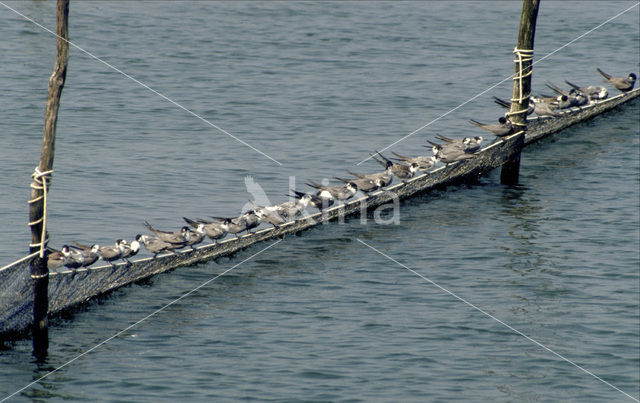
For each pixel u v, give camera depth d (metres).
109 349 66.81
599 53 174.00
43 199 63.41
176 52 166.25
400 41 179.62
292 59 164.75
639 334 71.75
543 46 178.50
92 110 131.75
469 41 180.88
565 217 97.94
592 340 71.00
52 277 68.38
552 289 79.75
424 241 90.12
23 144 115.50
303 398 61.25
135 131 123.06
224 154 114.19
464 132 127.44
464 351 68.69
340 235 90.88
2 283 63.00
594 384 64.94
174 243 77.69
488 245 89.44
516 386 64.00
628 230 94.06
